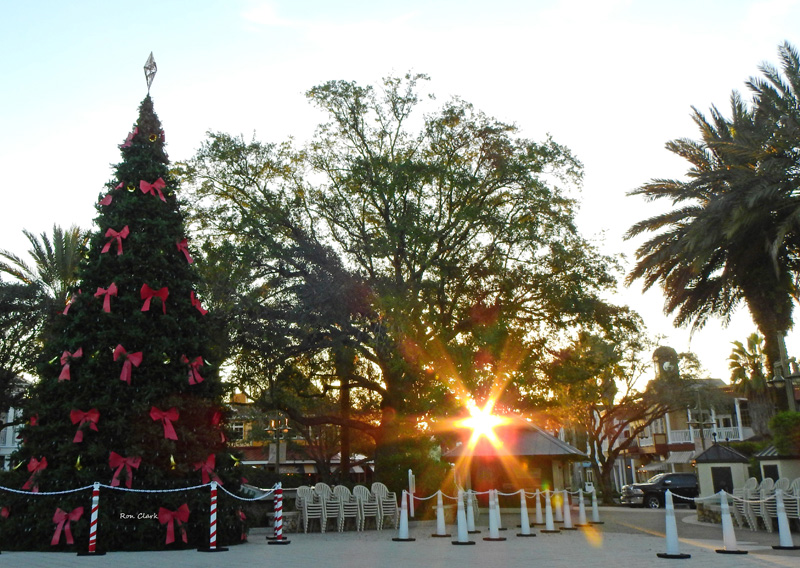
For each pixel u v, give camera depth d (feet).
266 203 90.38
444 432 85.20
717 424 183.11
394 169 82.74
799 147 67.15
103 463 42.50
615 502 155.74
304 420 91.76
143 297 46.06
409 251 84.84
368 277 85.20
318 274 83.71
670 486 124.36
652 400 155.63
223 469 46.96
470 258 88.02
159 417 43.32
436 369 77.82
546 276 86.89
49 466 42.78
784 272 74.02
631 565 33.04
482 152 88.94
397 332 76.07
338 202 88.17
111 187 50.11
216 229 88.69
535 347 88.89
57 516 40.45
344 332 81.46
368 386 91.91
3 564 33.06
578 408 143.95
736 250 75.15
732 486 71.41
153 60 54.39
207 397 47.09
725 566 32.40
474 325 84.94
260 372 84.33
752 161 71.20
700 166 80.64
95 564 33.12
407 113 92.53
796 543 44.55
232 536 45.98
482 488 97.40
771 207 67.97
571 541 48.67
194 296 49.32
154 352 44.57
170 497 42.63
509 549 42.47
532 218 86.02
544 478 96.73
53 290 101.60
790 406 73.31
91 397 43.39
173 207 51.88
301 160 91.91
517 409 92.63
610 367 99.66
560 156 88.22
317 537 53.31
